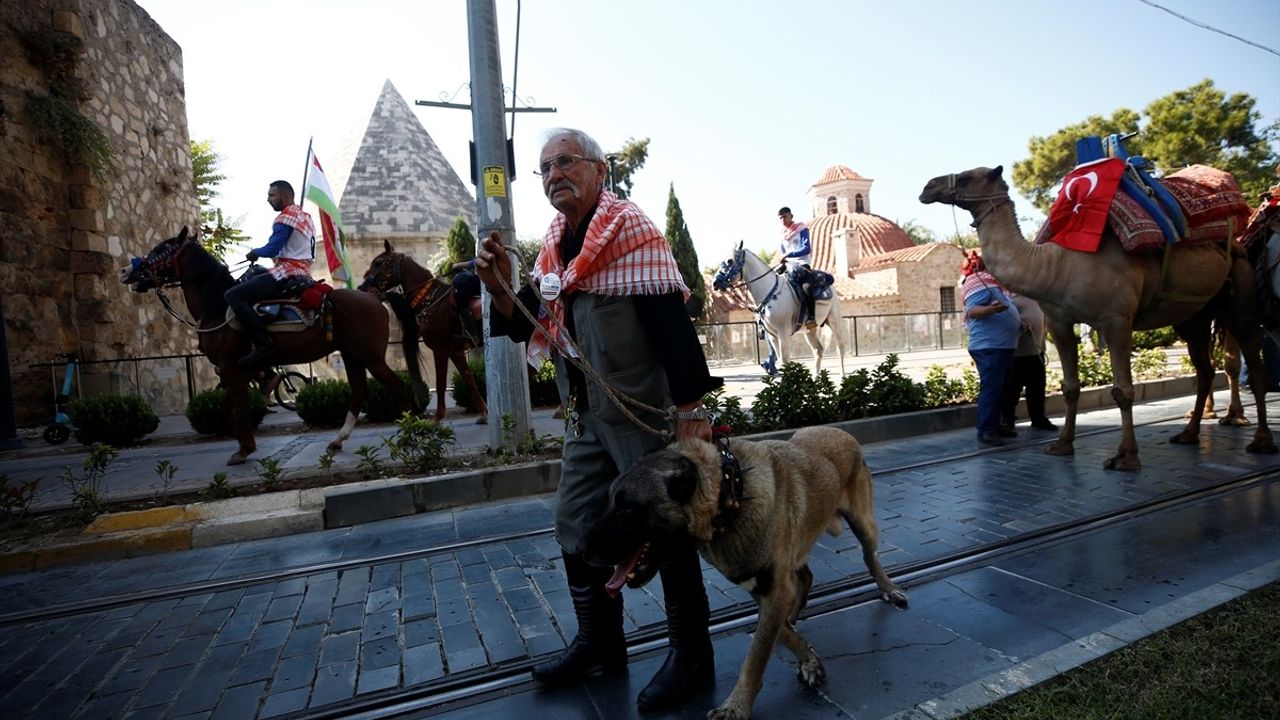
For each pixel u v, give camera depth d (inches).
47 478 271.4
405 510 217.8
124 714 106.7
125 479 260.2
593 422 104.2
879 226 1560.0
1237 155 1199.6
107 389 485.7
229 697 110.7
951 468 246.1
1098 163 236.5
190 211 671.8
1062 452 256.4
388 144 992.2
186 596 155.6
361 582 158.2
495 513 214.2
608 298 97.3
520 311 110.0
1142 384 399.9
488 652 122.0
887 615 130.5
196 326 283.0
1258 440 243.6
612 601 112.0
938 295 1285.7
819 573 152.0
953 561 156.1
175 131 648.4
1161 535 164.6
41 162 471.8
